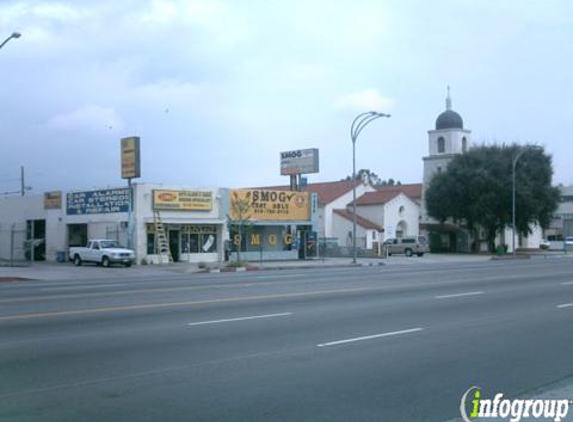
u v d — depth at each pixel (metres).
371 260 52.38
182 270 37.50
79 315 15.10
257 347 11.05
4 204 54.28
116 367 9.47
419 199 84.69
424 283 25.02
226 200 47.66
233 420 6.95
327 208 71.12
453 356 10.38
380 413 7.27
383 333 12.57
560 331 12.94
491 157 72.75
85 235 47.31
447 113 83.38
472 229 75.19
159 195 43.88
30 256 48.75
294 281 26.59
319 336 12.18
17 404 7.53
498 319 14.60
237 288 22.81
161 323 13.78
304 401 7.70
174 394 7.98
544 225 74.94
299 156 56.31
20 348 10.92
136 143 43.34
